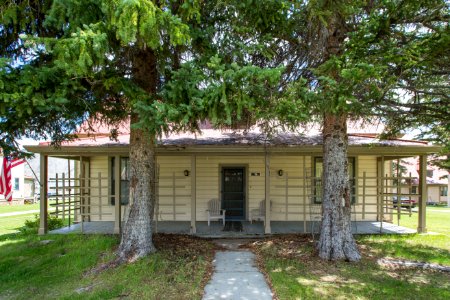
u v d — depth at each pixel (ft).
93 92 17.48
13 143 18.11
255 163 36.63
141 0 11.24
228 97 13.73
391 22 15.34
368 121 24.38
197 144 28.55
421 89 19.29
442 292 15.66
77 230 30.35
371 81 15.11
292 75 20.53
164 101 15.60
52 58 14.97
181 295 15.24
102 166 36.94
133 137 20.71
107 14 11.80
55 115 17.31
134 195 20.43
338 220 20.63
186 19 14.97
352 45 15.53
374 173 36.47
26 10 14.84
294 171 36.52
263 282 17.06
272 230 30.50
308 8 15.66
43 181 29.48
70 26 13.15
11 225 43.04
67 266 19.80
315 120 22.81
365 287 16.16
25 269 19.63
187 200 36.52
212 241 26.48
